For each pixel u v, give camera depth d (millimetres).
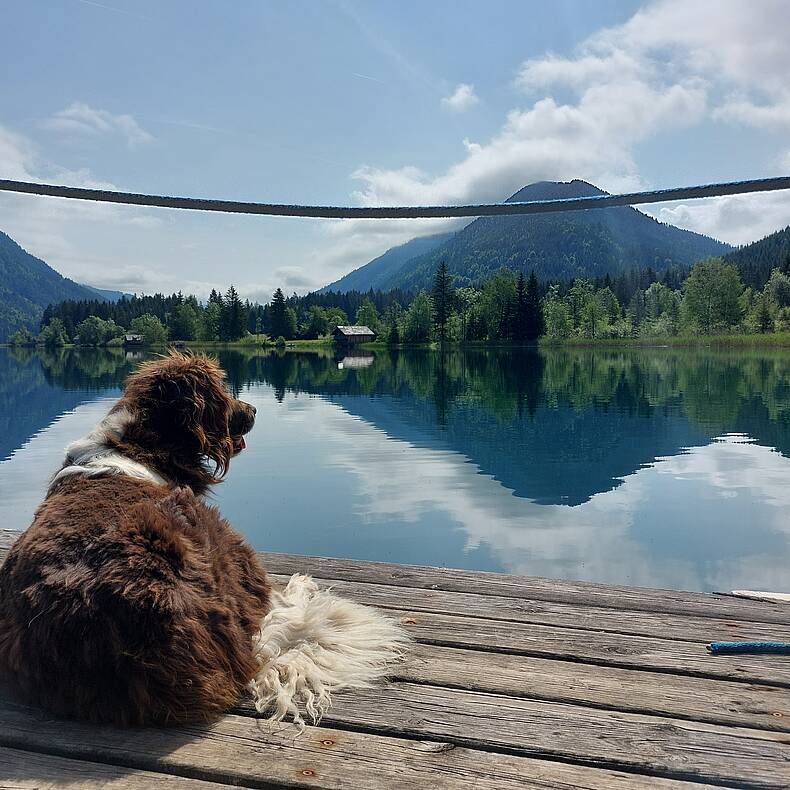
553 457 14781
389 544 8773
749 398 25172
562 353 71938
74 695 2338
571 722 2537
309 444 16672
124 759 2248
